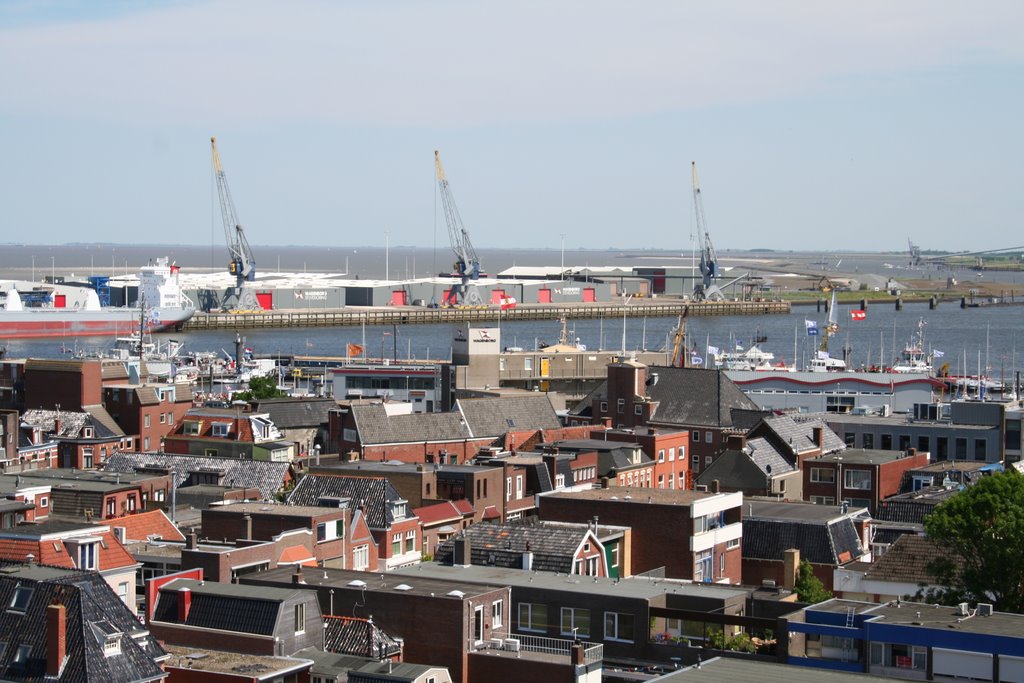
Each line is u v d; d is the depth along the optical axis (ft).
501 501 633.20
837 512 557.74
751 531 534.37
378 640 365.40
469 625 379.55
